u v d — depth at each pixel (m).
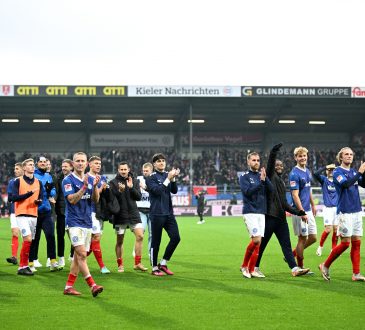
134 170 46.91
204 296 8.38
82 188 8.24
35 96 36.75
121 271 11.16
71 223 8.41
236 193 43.44
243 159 48.28
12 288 9.13
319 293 8.56
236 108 42.62
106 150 48.94
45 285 9.43
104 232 22.95
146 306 7.68
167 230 10.84
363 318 6.92
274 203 10.33
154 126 47.91
